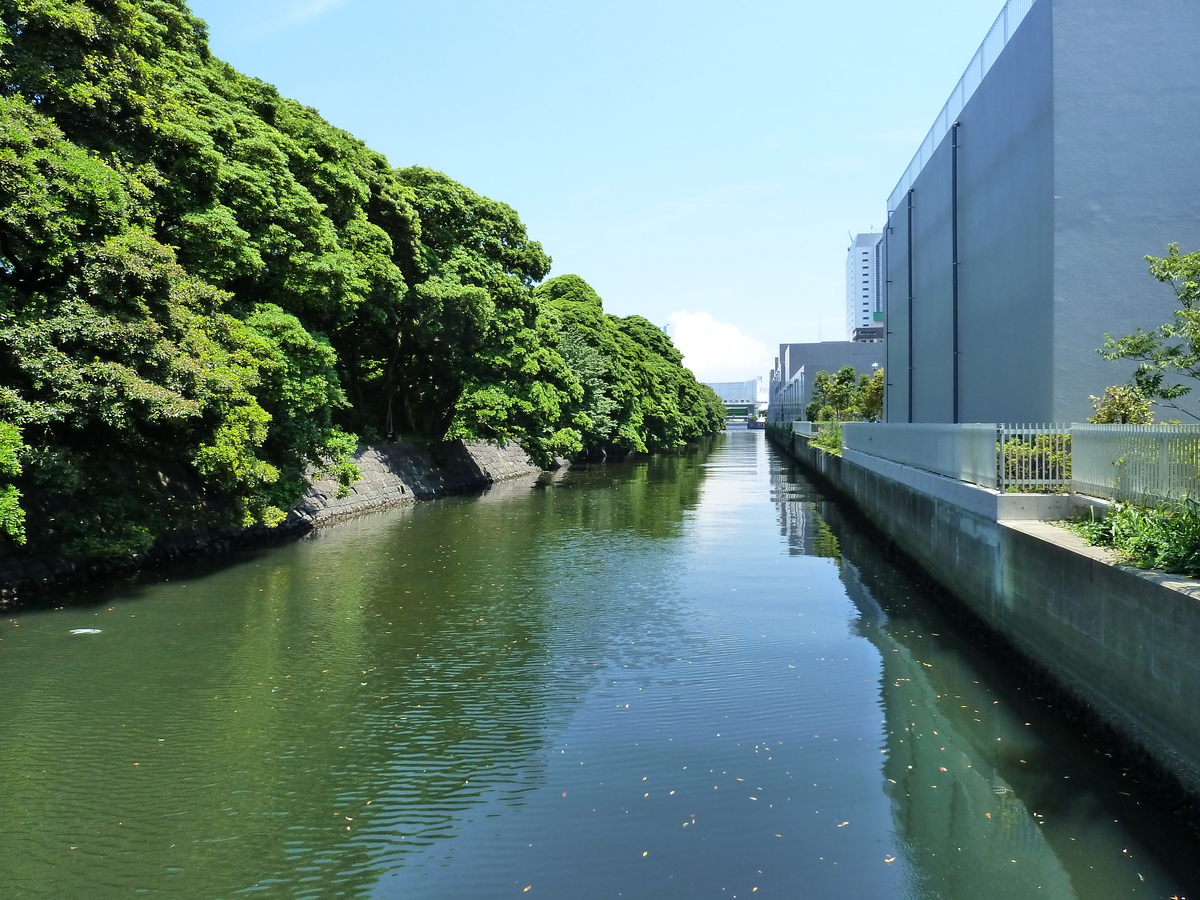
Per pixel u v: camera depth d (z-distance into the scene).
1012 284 17.59
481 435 33.38
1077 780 7.12
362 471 27.03
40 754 7.70
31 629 11.77
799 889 5.57
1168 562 7.18
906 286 28.94
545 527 22.72
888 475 19.67
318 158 21.56
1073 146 15.30
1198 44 15.05
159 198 15.03
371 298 25.00
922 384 26.58
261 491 17.66
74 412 11.95
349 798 6.88
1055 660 8.79
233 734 8.17
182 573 15.86
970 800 6.77
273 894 5.55
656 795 6.91
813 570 16.64
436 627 12.10
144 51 15.47
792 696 9.23
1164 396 11.45
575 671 10.12
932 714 8.65
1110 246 15.20
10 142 11.19
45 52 12.58
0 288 11.73
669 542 20.09
